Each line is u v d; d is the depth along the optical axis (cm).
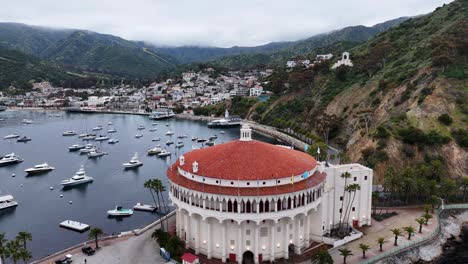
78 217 14988
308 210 10106
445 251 11294
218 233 10106
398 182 13600
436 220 12550
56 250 12212
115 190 18262
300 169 10431
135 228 13738
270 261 10062
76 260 10350
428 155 16100
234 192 9531
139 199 16950
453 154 15988
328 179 11475
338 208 11738
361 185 11875
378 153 16600
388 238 11319
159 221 13038
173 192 11006
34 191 18312
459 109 17812
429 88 19200
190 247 10781
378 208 13575
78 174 19838
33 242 12825
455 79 19350
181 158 11094
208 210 9781
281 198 9675
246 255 10225
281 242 10206
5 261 11369
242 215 9538
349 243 11050
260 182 9731
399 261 10319
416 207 13688
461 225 12925
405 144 16650
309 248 10750
